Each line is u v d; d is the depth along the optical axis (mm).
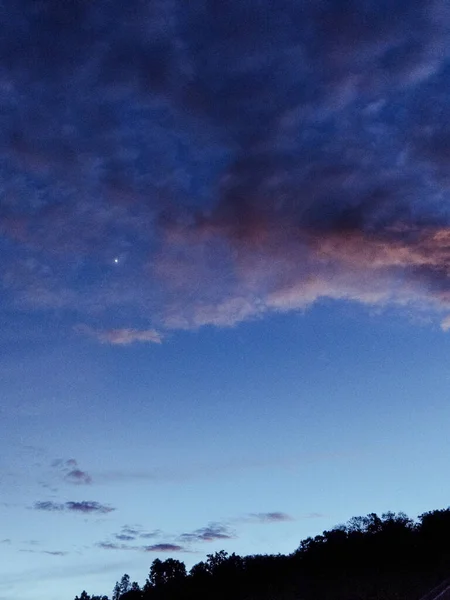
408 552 44469
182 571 61719
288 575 51406
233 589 54406
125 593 64312
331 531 51656
